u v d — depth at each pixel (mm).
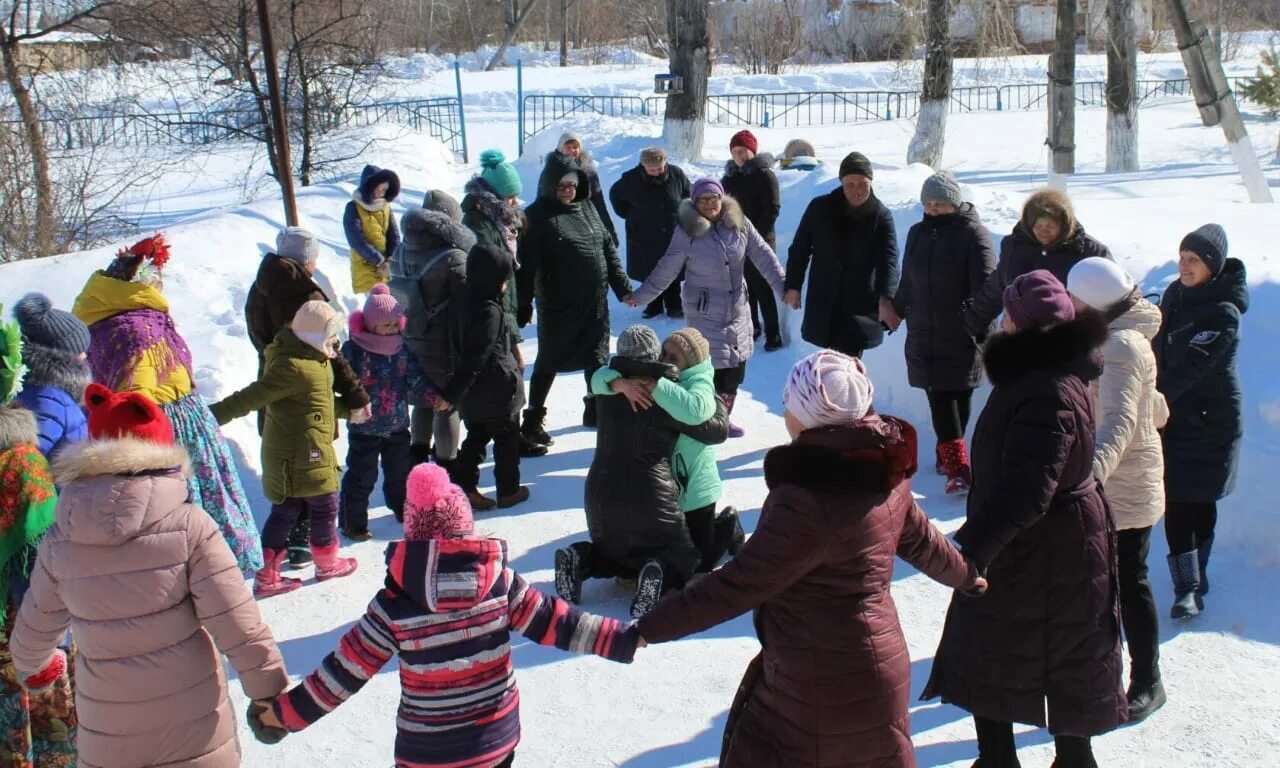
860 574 2832
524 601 3098
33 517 3414
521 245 7129
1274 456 5254
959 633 3559
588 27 52875
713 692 4371
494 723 3064
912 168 11992
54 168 14742
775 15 36844
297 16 17469
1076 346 3316
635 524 4938
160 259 4785
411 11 49656
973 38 19438
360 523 5871
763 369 8961
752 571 2801
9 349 3539
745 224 7027
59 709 3629
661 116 27047
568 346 7242
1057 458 3244
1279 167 17484
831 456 2793
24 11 17562
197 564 3000
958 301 6051
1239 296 4488
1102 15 19391
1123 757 3854
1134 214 10195
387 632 2996
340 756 4012
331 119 18344
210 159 22797
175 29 17266
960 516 5934
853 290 6625
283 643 4785
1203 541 4750
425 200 6949
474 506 6242
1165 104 26969
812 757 2840
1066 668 3406
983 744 3584
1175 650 4512
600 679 4484
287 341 5098
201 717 3053
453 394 5828
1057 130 13969
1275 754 3830
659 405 4891
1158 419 4043
